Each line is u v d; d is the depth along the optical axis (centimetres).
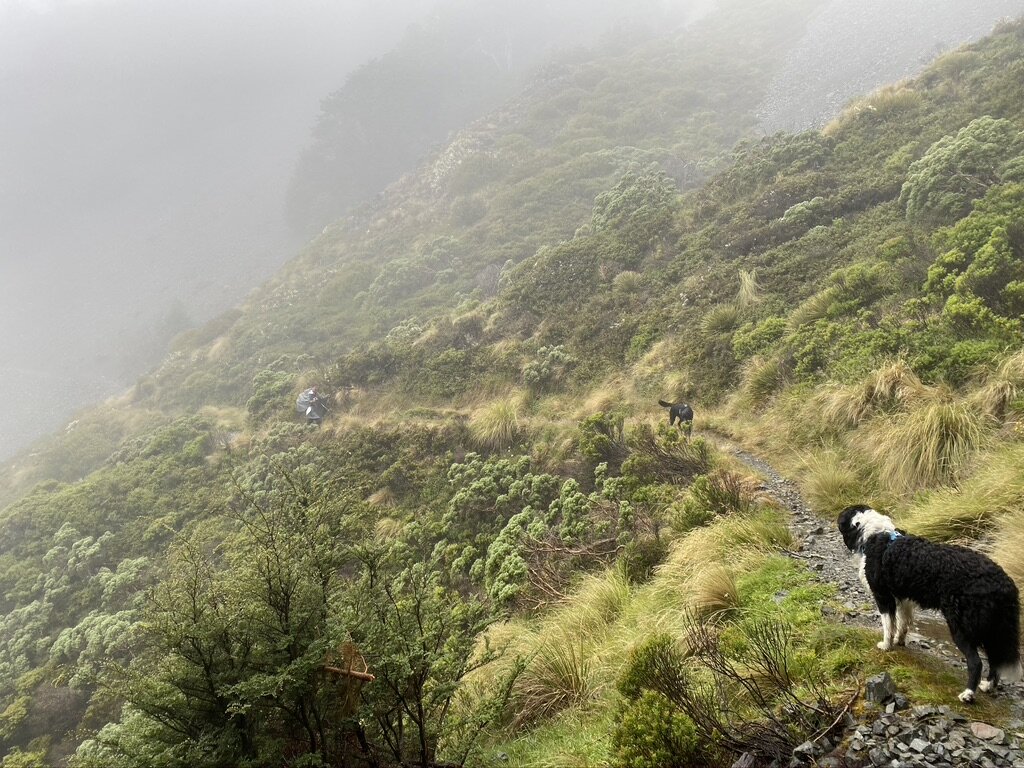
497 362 1786
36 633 1429
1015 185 952
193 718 343
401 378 1986
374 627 371
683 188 2784
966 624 289
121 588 1438
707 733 299
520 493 1078
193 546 392
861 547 355
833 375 908
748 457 901
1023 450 546
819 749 280
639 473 917
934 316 844
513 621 716
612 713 403
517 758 407
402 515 1238
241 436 2086
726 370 1200
